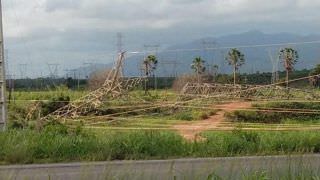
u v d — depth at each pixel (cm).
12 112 3434
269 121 4588
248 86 5734
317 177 586
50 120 2862
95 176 620
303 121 4434
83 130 2078
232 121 4509
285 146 1508
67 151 1367
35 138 1461
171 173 777
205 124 3878
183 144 1488
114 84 4503
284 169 614
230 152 1454
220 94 5494
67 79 8488
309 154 712
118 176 608
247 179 612
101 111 4075
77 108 3934
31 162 1277
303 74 7594
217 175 622
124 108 4244
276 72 7062
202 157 1344
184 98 5638
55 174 1076
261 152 1445
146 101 4772
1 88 1789
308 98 5197
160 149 1412
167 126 3406
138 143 1424
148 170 956
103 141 1452
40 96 5509
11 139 1425
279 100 4919
